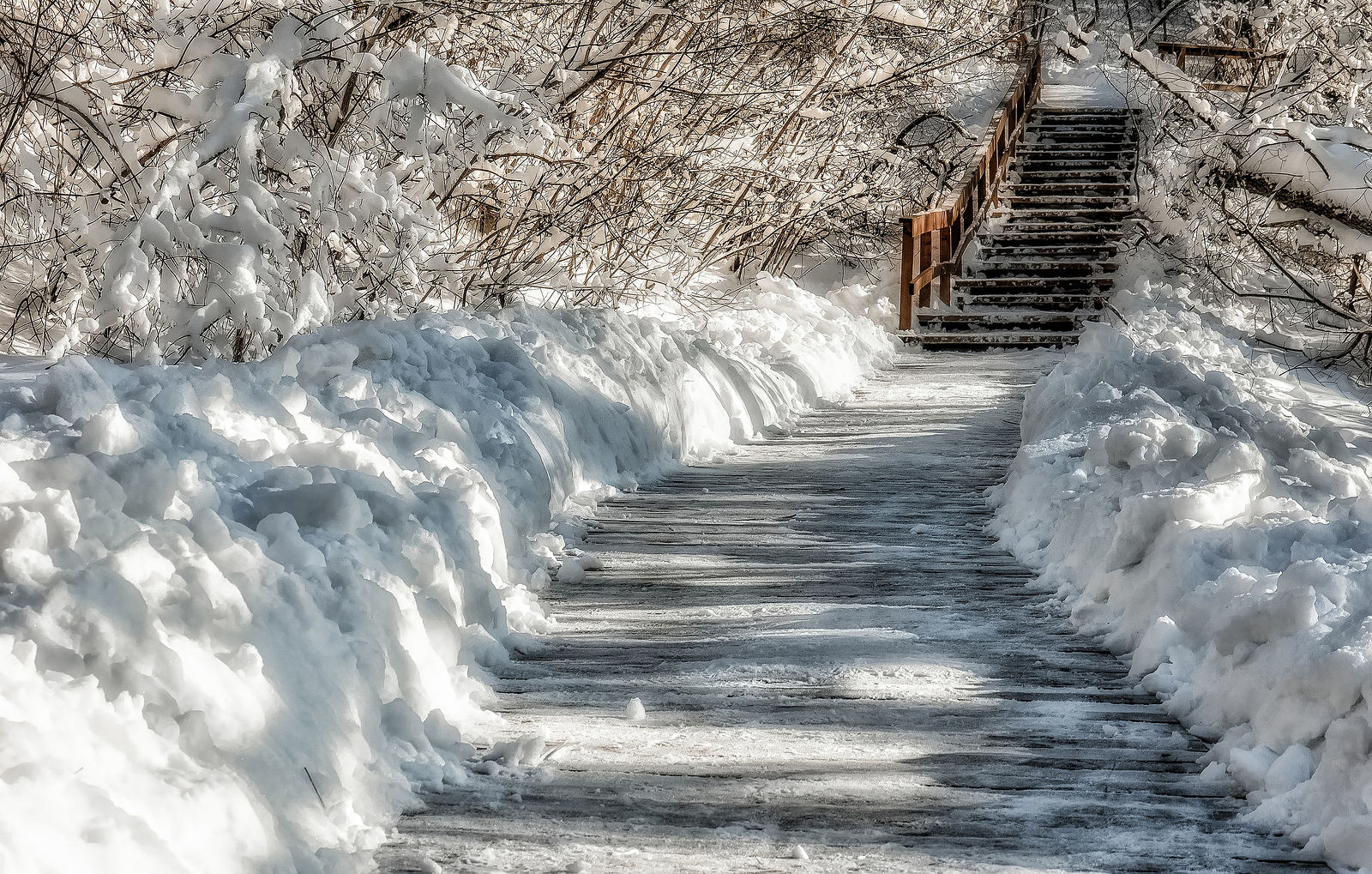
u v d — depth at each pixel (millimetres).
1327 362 15891
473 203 11734
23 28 7980
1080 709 4656
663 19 12430
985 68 27156
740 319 15297
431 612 4680
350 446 5328
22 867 2500
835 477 9469
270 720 3443
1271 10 23859
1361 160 15227
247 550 3908
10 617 3078
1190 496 5691
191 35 8430
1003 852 3492
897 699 4770
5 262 8562
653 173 12961
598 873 3332
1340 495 7492
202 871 2896
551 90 11031
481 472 6637
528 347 9219
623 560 7008
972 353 17672
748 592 6352
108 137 7961
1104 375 9758
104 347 8016
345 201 8820
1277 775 3766
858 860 3432
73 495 3668
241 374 5695
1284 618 4301
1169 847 3520
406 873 3309
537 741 4117
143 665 3178
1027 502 7527
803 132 17844
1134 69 27234
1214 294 19422
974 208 20484
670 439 9945
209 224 7820
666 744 4301
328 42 8398
